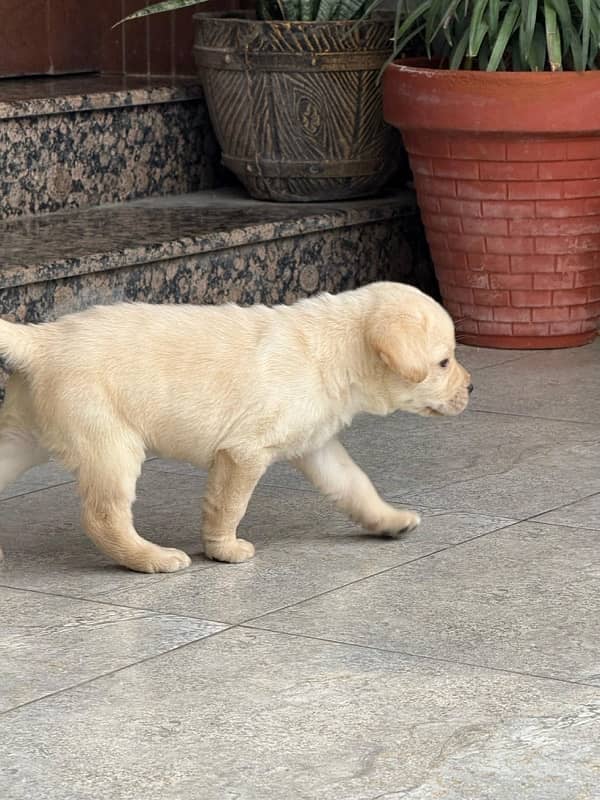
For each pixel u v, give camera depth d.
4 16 8.95
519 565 4.80
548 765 3.43
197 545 5.04
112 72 9.39
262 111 8.22
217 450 4.74
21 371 4.70
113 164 8.33
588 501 5.49
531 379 7.31
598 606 4.45
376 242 8.48
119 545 4.70
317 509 5.42
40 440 4.70
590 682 3.89
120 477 4.63
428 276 8.92
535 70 7.55
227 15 8.73
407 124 7.70
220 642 4.15
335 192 8.45
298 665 3.99
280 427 4.70
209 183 8.96
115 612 4.39
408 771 3.39
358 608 4.42
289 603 4.46
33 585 4.63
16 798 3.27
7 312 6.45
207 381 4.64
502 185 7.55
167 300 7.26
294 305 4.86
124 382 4.61
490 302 7.84
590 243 7.70
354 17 8.27
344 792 3.30
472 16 7.53
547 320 7.83
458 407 4.88
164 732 3.59
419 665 3.99
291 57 8.06
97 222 7.70
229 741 3.54
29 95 7.97
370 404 4.85
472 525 5.22
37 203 7.93
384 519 5.03
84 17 9.41
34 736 3.57
